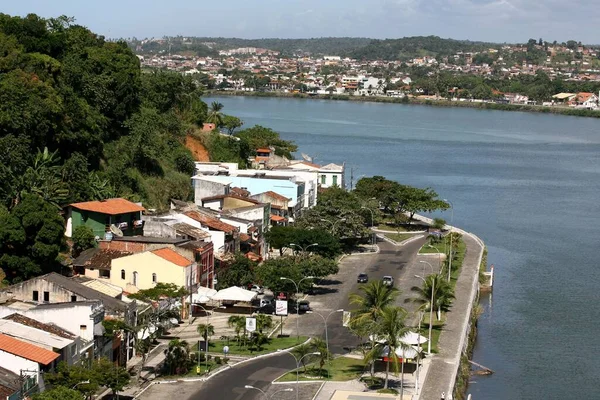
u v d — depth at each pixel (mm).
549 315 168125
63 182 174250
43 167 169875
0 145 165250
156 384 118875
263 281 157375
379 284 130250
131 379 120000
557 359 143750
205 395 115250
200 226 177375
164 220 174875
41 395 96562
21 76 181125
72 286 129375
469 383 131750
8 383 99125
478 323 162000
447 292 148375
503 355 145000
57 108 180375
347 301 165125
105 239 160875
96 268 150750
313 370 126375
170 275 148250
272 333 144375
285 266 161125
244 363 128750
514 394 127938
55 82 197625
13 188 161125
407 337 131000
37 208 146125
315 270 169000
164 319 139375
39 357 103938
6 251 145250
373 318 126062
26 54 194875
